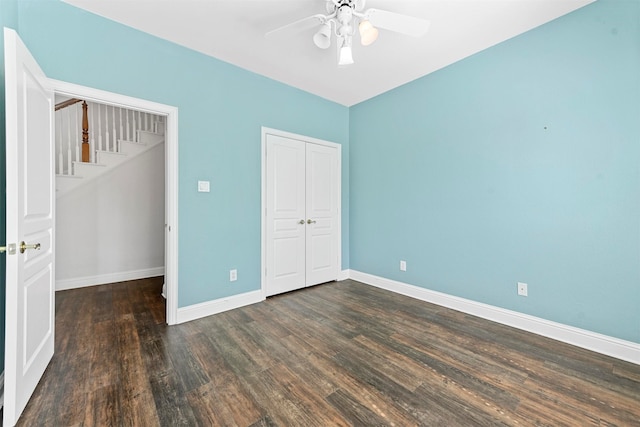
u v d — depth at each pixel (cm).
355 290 353
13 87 134
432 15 211
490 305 261
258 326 247
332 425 136
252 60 279
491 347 211
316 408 147
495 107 254
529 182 235
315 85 336
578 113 209
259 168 311
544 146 226
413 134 323
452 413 144
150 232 425
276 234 331
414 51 261
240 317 267
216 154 277
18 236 136
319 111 370
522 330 239
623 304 194
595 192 204
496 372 179
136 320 259
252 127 304
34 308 160
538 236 231
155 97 239
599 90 200
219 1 198
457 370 181
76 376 172
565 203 217
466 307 278
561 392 160
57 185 354
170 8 205
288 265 344
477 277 270
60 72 197
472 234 273
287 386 165
